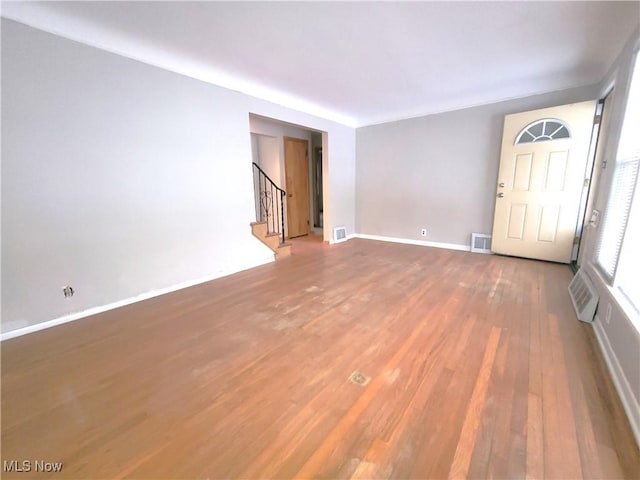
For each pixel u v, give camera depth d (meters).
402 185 5.15
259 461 1.15
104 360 1.83
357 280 3.27
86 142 2.37
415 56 2.77
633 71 2.10
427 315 2.38
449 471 1.09
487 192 4.27
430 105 4.46
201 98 3.12
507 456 1.15
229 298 2.82
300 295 2.86
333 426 1.31
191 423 1.34
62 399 1.50
